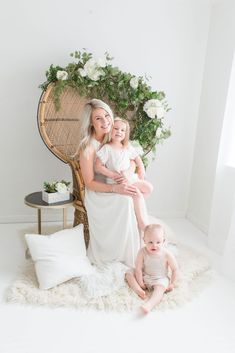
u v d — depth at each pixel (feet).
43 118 7.02
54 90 7.11
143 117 7.67
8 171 8.32
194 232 8.59
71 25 7.79
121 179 6.32
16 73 7.79
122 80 7.36
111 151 6.55
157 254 5.59
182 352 4.26
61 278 5.51
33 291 5.35
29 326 4.64
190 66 8.70
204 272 6.31
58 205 6.51
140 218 6.19
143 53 8.35
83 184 6.89
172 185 9.48
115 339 4.45
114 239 6.20
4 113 7.95
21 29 7.57
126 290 5.48
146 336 4.54
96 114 6.54
